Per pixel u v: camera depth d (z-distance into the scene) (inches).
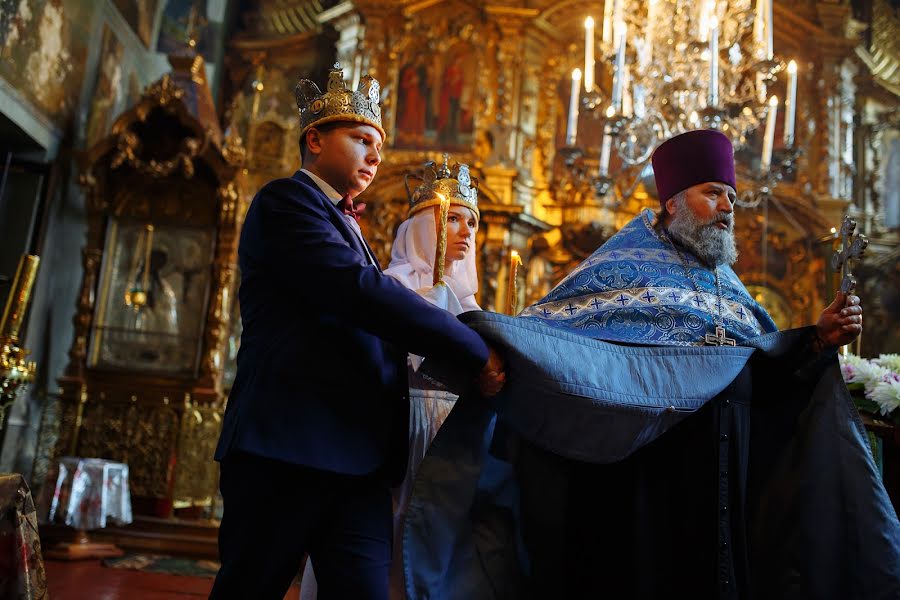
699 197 103.9
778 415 100.6
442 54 407.8
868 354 374.9
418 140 397.4
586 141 401.4
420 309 76.8
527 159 396.5
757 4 274.7
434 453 87.3
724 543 88.9
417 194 129.3
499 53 403.9
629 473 94.5
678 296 99.7
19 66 281.9
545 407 88.3
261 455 73.9
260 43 419.5
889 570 89.2
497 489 93.4
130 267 335.6
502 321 86.9
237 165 335.6
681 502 92.3
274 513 75.2
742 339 100.0
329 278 75.8
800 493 95.3
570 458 90.9
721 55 293.9
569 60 410.3
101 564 249.0
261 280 82.6
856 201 399.2
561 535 95.1
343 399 78.1
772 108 282.4
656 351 92.7
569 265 387.9
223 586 74.7
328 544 77.8
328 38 420.8
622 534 93.4
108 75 355.9
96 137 350.9
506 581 91.4
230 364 356.2
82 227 346.9
